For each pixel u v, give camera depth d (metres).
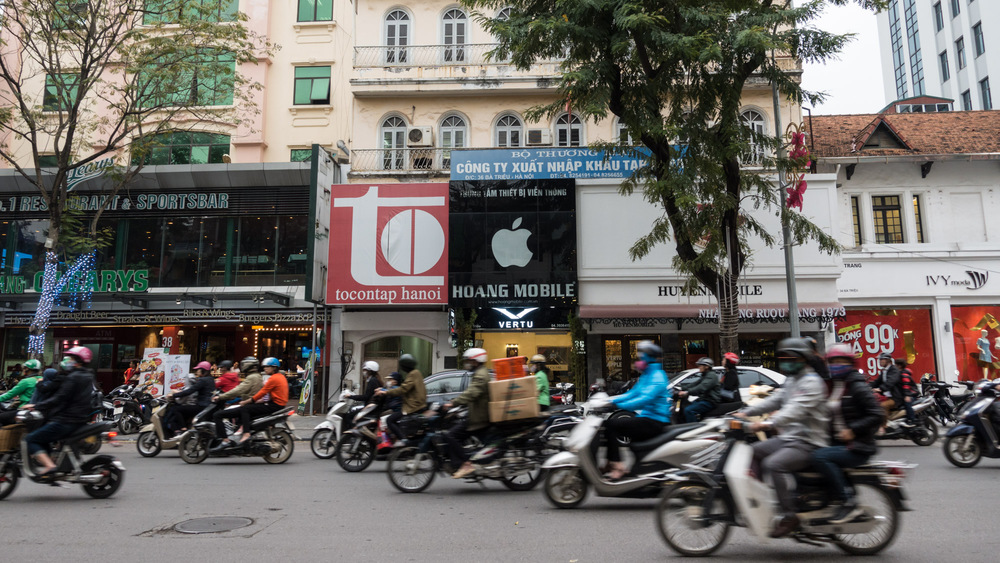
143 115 18.14
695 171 13.03
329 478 8.98
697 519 5.00
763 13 12.55
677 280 17.86
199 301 19.50
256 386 10.50
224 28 17.12
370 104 20.34
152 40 16.50
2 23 15.84
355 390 18.00
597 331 18.28
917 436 11.77
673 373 18.09
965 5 34.53
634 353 18.39
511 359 7.95
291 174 20.28
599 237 18.19
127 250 20.73
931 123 21.34
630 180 14.65
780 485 4.77
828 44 12.45
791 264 15.42
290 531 5.85
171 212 20.83
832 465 4.81
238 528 5.97
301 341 21.69
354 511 6.74
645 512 6.64
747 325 18.16
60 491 7.93
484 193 18.30
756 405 5.21
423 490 7.88
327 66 22.58
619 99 13.50
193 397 11.77
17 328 21.14
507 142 20.05
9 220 20.88
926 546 5.19
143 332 21.16
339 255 18.38
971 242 19.20
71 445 7.23
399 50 20.50
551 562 4.83
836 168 19.41
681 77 13.52
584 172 18.45
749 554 5.07
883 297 18.92
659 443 6.55
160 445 11.34
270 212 20.55
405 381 8.66
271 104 22.44
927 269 19.00
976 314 18.84
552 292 17.80
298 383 20.92
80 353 7.39
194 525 6.09
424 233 18.38
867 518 4.77
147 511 6.73
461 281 18.00
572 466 6.73
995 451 9.16
